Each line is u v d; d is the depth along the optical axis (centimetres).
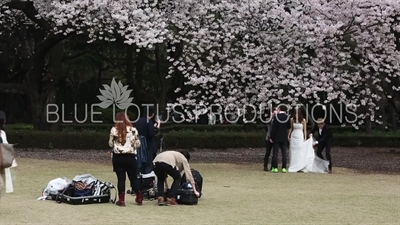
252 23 1712
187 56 1742
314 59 1634
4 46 2933
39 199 970
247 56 1677
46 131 2338
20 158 1809
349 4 1528
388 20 1542
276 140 1502
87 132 2341
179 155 940
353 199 1015
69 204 925
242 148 2556
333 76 1620
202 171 1494
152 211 871
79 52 2984
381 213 871
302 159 1511
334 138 2883
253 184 1231
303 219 812
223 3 1669
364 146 2895
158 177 940
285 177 1373
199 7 1695
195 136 2456
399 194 1090
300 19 1595
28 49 3027
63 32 2028
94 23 1706
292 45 1656
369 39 1591
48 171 1429
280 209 898
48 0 1989
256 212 868
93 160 1816
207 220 796
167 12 1738
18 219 784
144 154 1049
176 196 941
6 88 2567
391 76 1702
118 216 820
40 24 2200
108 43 2770
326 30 1512
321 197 1037
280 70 1664
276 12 1608
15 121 3791
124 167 923
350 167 1723
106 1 1638
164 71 2803
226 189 1142
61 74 2844
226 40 1667
